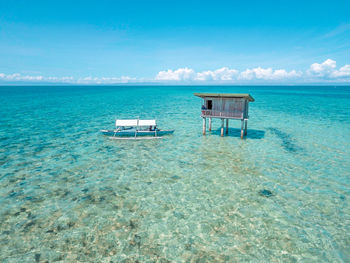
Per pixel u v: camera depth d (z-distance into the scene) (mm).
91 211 10961
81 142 22828
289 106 57625
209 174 15344
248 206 11477
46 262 7906
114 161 17688
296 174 15383
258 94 112625
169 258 8133
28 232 9422
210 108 25281
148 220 10312
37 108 48625
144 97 88562
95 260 8008
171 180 14406
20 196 12258
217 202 11844
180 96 95375
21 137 24156
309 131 28438
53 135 25328
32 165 16562
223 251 8484
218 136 25938
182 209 11203
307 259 8148
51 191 12844
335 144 22531
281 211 11070
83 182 14008
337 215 10812
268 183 14039
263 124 33594
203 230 9648
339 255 8344
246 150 20609
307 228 9836
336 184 13969
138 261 7980
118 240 9023
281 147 21562
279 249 8609
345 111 47094
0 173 15086
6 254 8242
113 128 29422
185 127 31031
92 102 65062
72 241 8938
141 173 15461
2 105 53406
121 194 12602
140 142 23266
